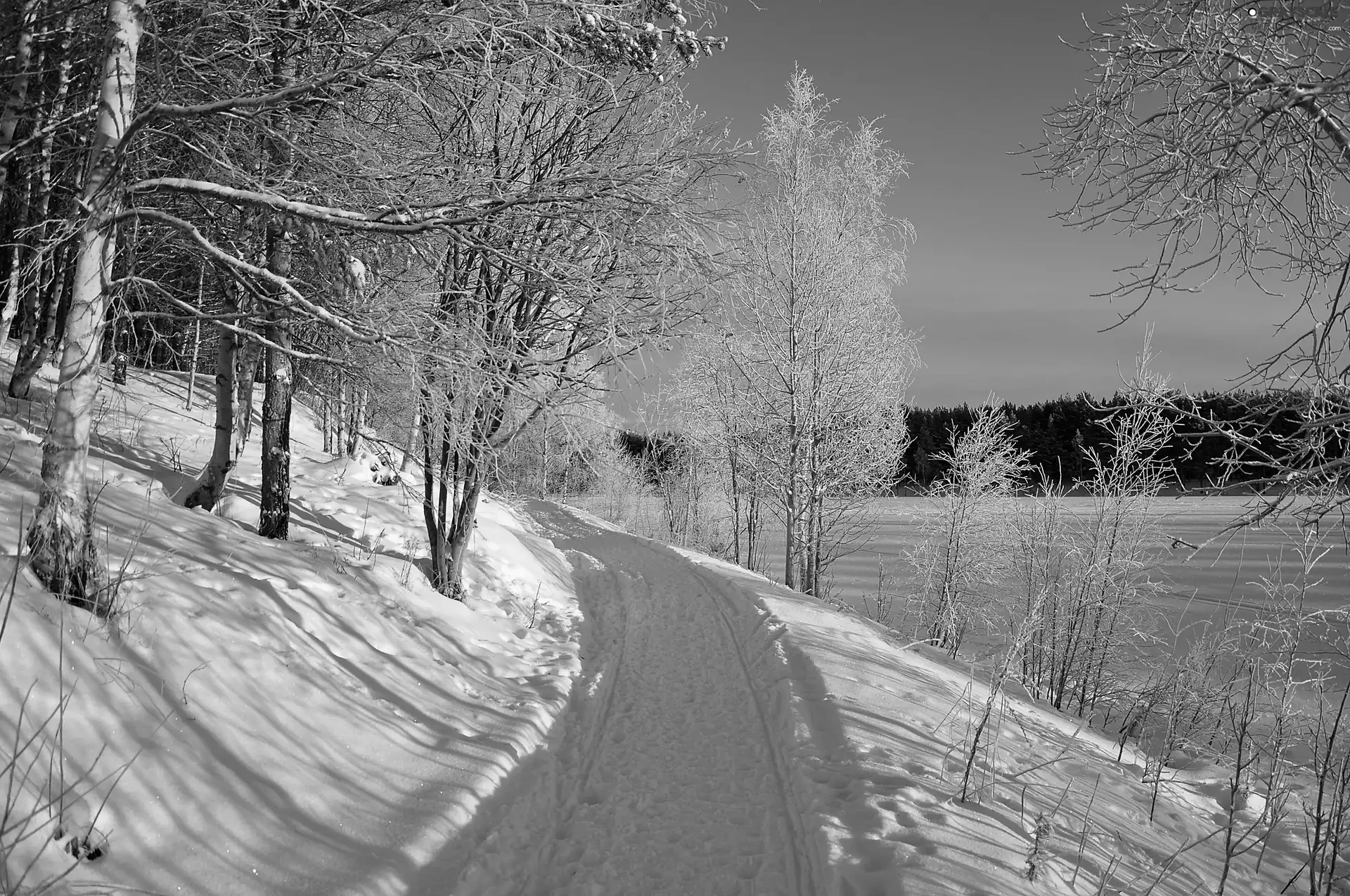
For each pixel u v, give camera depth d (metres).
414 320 5.20
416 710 5.72
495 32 4.80
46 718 3.53
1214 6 4.63
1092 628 16.80
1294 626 7.12
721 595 12.74
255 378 12.55
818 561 19.08
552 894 4.09
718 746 6.27
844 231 17.89
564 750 6.13
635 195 5.06
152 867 3.26
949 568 19.05
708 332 9.43
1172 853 5.38
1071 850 4.70
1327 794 6.70
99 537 5.44
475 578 10.70
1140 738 11.80
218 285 6.59
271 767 4.23
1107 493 16.67
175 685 4.27
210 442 12.48
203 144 5.36
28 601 4.02
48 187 6.62
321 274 5.87
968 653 17.27
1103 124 5.09
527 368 5.75
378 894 3.59
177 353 7.57
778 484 19.38
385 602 7.45
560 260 5.39
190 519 7.02
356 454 13.88
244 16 5.23
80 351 4.39
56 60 6.76
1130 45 4.86
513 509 22.05
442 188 5.30
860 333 18.09
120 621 4.41
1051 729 8.71
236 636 5.09
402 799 4.54
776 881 4.14
